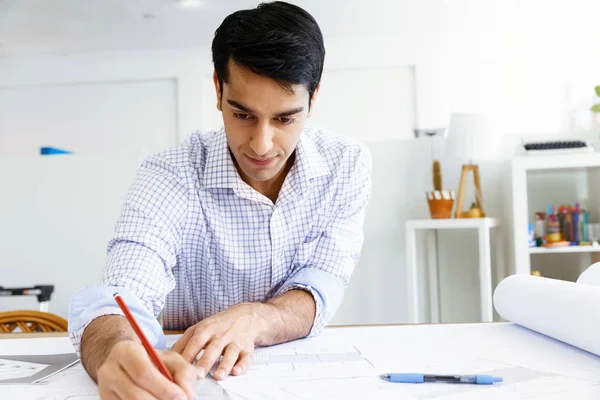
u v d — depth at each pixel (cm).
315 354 77
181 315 108
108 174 273
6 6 333
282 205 97
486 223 234
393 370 67
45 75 424
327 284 95
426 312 269
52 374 69
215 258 99
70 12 345
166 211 90
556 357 72
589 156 229
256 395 58
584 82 381
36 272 272
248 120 79
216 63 77
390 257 274
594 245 231
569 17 357
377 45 393
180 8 343
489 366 68
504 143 266
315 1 336
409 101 394
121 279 80
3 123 431
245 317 78
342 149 105
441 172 273
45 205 274
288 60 73
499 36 385
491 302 249
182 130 411
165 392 52
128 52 418
